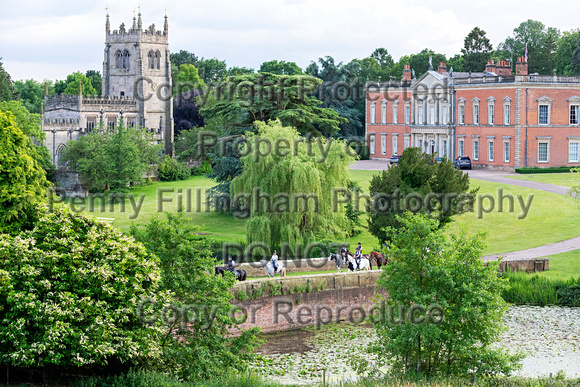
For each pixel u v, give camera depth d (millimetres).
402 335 36906
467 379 36719
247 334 40625
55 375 35094
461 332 37844
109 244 35656
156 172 131000
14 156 41875
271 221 65125
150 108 180125
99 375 35562
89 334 33000
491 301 37062
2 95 151250
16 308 32219
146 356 36156
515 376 39875
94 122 168500
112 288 34156
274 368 45969
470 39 193625
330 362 47250
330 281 57469
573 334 51781
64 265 34406
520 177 101375
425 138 127375
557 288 59375
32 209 41594
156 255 38844
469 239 38688
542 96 108188
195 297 39188
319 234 65812
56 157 157125
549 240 72812
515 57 195750
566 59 177500
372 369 44156
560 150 109500
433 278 37781
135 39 183375
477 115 116312
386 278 39344
